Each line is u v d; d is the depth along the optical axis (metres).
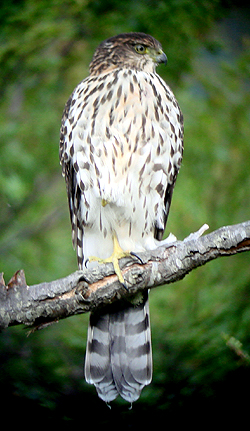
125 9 12.10
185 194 12.52
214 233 7.04
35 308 7.03
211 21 12.27
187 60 12.64
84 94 9.00
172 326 10.31
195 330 9.52
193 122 12.87
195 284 11.22
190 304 10.72
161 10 11.79
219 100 13.26
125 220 9.12
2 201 13.09
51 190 13.66
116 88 8.77
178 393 7.95
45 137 12.93
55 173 13.59
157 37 12.31
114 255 8.95
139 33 9.77
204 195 12.71
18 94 12.95
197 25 12.26
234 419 7.47
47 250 12.73
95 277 7.19
